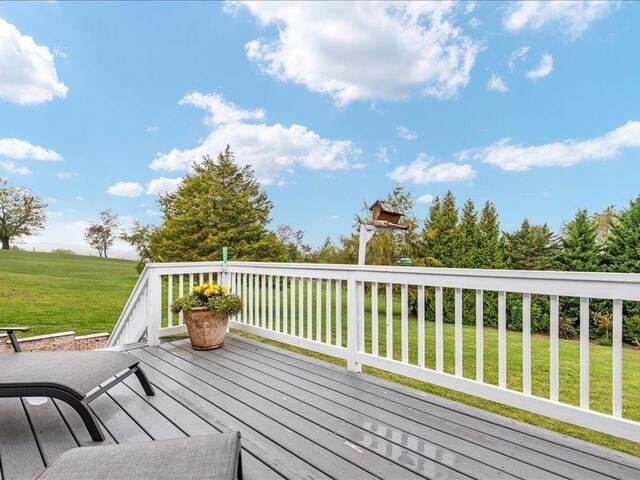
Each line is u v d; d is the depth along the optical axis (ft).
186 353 12.92
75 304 33.45
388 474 5.77
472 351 19.48
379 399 8.79
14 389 6.46
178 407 8.21
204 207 32.35
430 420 7.67
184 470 4.18
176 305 13.29
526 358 7.38
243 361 11.96
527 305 7.37
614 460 6.18
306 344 12.23
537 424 10.91
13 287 39.40
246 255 31.63
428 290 28.68
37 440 6.75
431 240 30.71
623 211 28.99
